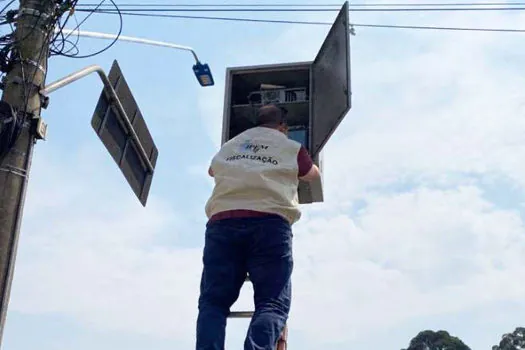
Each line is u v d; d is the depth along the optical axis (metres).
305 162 3.96
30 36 6.85
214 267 3.64
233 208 3.73
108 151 7.07
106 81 6.86
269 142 3.99
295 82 7.67
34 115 6.56
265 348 3.25
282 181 3.84
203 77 9.59
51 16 7.02
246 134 4.12
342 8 6.38
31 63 6.76
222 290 3.59
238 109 7.50
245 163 3.86
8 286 5.98
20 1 7.09
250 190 3.75
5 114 6.33
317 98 7.01
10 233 6.10
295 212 3.79
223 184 3.82
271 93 7.58
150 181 8.45
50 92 6.80
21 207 6.27
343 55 6.17
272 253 3.61
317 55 7.21
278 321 3.41
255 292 3.59
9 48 6.79
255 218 3.67
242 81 7.72
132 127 7.53
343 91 6.01
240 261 3.70
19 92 6.61
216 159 4.02
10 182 6.24
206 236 3.79
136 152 7.93
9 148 6.33
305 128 7.28
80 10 7.28
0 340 5.83
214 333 3.39
